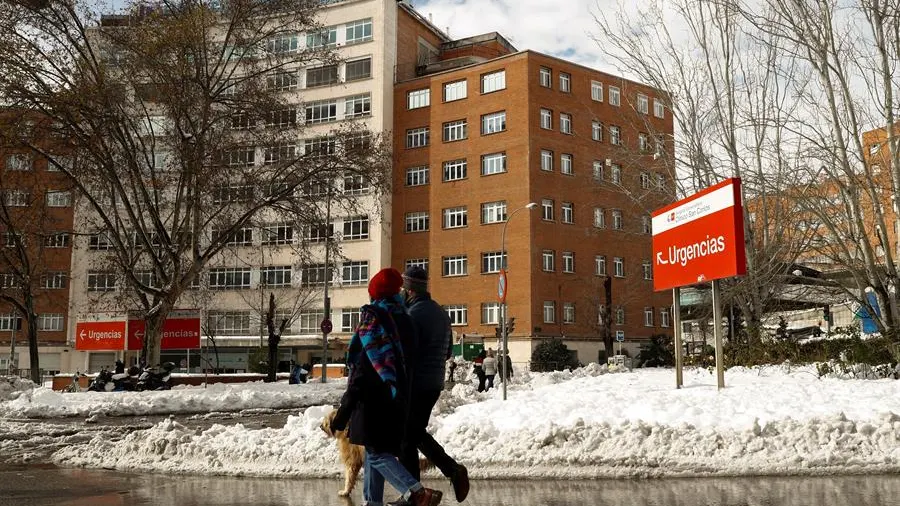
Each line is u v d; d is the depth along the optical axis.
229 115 30.95
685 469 8.40
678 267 15.37
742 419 10.09
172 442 10.55
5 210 33.94
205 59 30.77
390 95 63.25
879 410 10.10
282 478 8.78
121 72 30.89
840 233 22.06
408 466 5.93
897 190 19.31
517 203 57.84
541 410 11.72
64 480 8.72
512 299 56.97
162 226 31.14
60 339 65.25
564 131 60.03
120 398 23.89
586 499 7.01
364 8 63.47
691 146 26.05
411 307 6.05
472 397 20.62
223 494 7.64
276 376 42.09
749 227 24.20
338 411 5.42
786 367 18.44
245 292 62.03
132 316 34.62
